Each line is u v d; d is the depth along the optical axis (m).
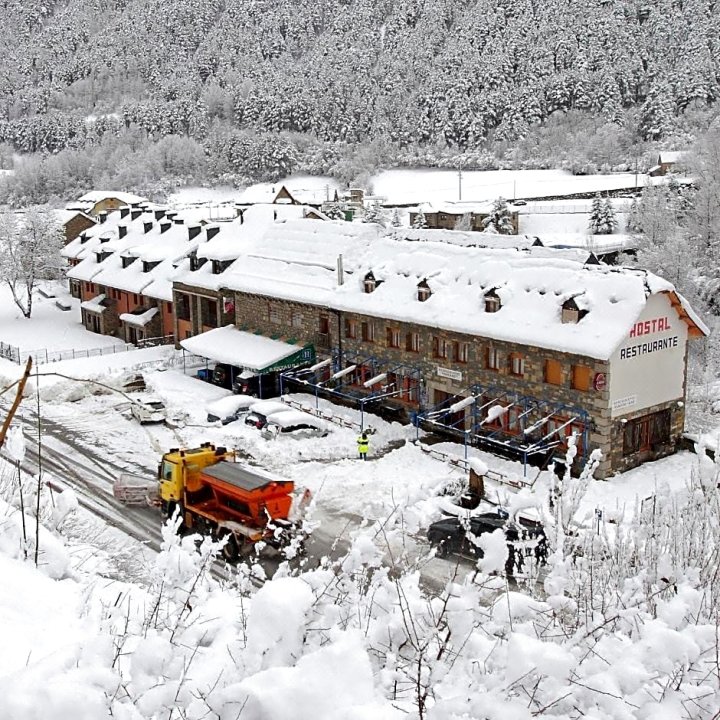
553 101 198.88
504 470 37.06
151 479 34.03
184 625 9.34
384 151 194.75
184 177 187.50
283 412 44.22
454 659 7.63
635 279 36.97
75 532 30.38
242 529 26.08
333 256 52.41
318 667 6.56
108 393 52.59
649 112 176.88
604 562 10.03
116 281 70.75
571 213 108.50
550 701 6.79
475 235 49.69
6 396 51.41
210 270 60.16
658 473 36.34
